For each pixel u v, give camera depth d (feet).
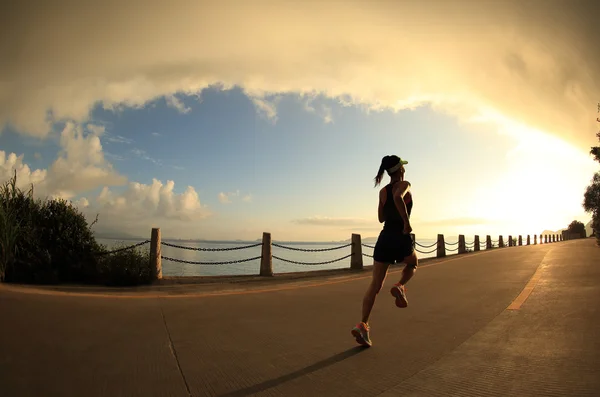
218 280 32.35
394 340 13.41
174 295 22.72
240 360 11.37
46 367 10.23
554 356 10.91
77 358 11.02
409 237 12.92
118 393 8.93
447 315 17.17
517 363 10.56
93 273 28.25
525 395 8.55
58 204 29.45
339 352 12.18
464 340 13.10
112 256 28.68
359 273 40.91
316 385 9.57
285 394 9.05
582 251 53.57
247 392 9.16
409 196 13.33
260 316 17.24
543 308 17.26
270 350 12.35
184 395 8.95
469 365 10.63
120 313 16.52
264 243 36.91
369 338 13.34
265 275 36.19
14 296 17.76
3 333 12.50
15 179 28.12
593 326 13.74
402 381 9.70
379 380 9.82
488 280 28.17
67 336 12.82
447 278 30.50
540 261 40.09
